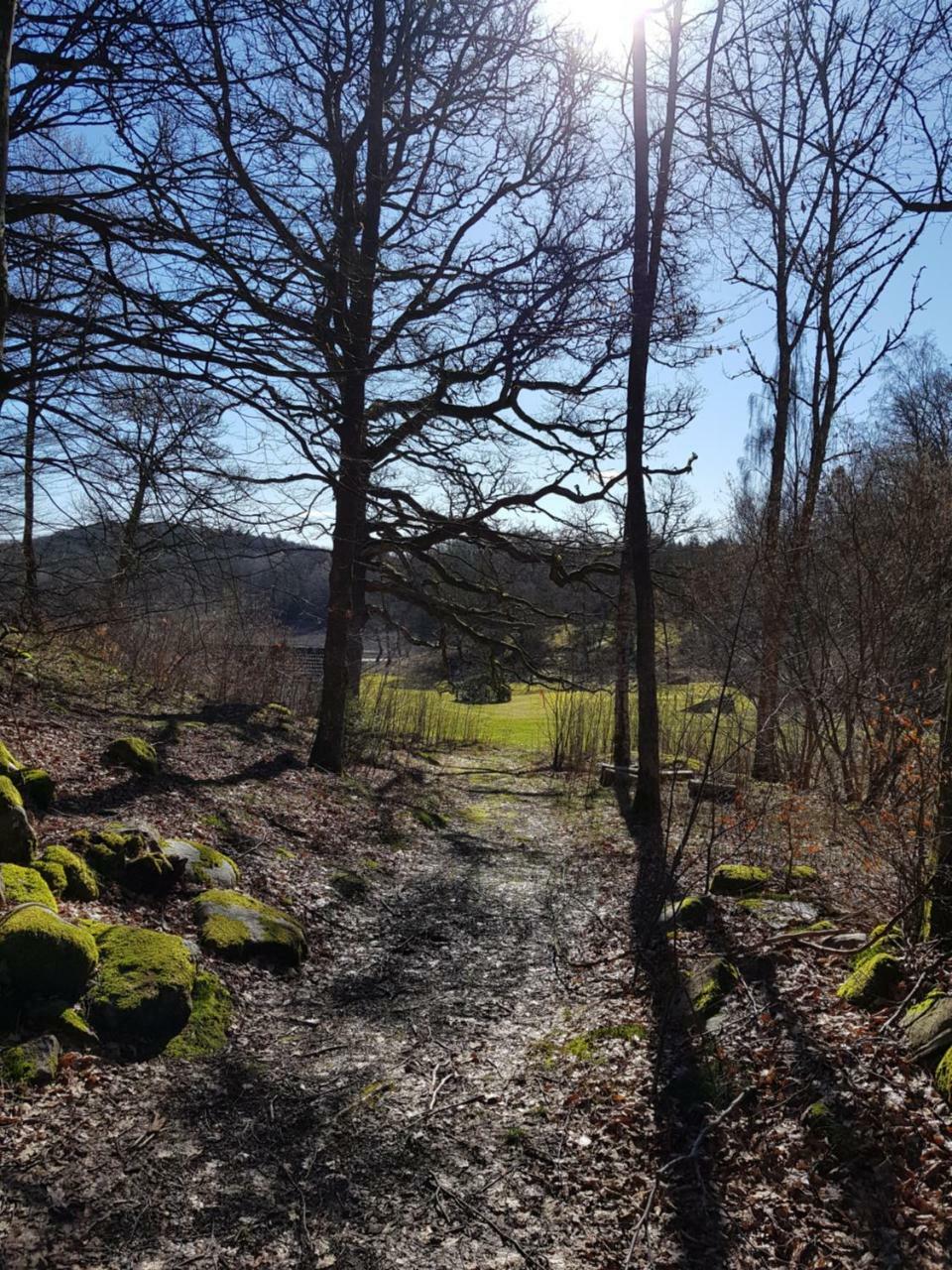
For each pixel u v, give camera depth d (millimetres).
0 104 4734
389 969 7031
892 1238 3463
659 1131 4445
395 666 25891
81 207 6273
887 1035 4742
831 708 11852
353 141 11281
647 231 11445
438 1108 4793
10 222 6605
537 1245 3693
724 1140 4277
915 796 6324
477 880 9961
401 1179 4152
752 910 7453
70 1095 4480
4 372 6184
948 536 12406
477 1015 6172
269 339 6594
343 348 8531
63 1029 4844
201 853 7617
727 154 13898
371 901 8719
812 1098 4395
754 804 10344
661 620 17016
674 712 17125
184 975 5492
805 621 13898
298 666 20172
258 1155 4281
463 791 16562
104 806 8266
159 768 10125
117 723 12164
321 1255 3607
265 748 13594
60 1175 3904
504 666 20250
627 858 10461
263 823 9727
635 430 11844
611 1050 5383
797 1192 3832
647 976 6535
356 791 12898
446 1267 3553
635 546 12125
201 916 6652
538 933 8133
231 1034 5527
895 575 12531
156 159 6672
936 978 5059
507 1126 4621
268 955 6605
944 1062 4207
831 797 10609
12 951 4898
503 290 8641
